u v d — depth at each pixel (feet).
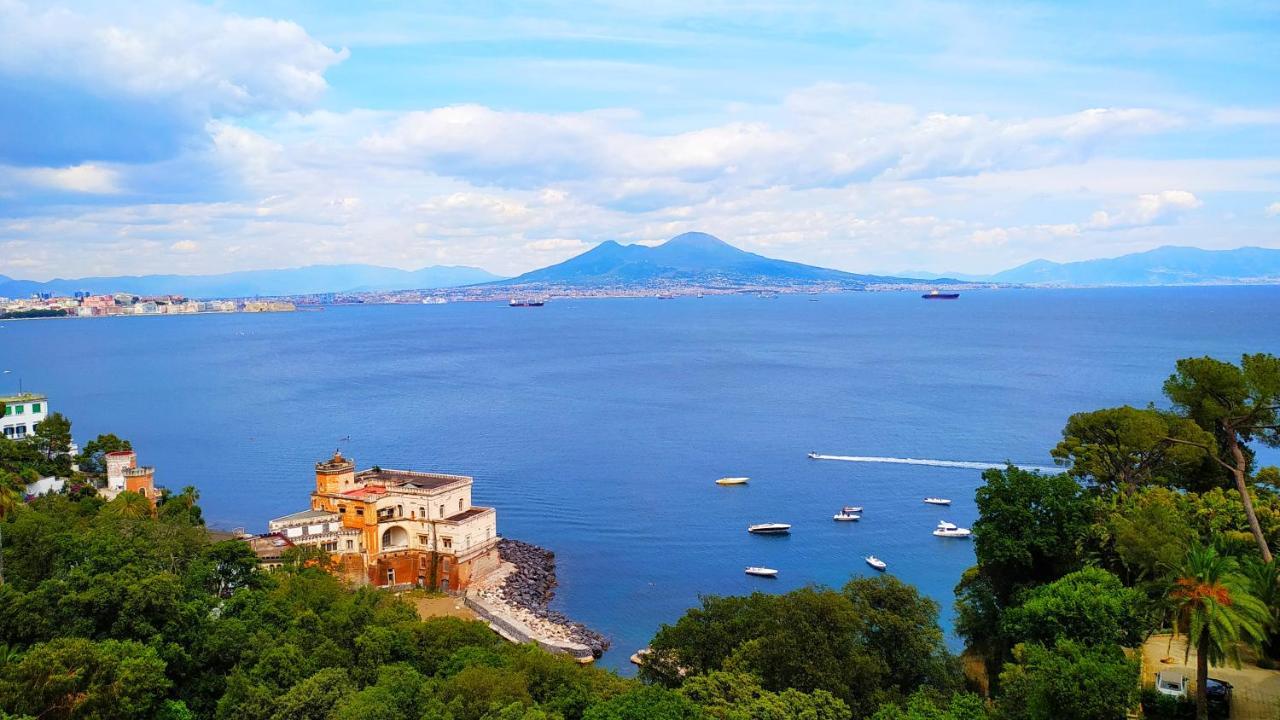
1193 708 206.39
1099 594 234.99
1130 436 327.26
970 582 315.58
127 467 517.55
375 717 196.24
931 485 649.61
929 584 459.32
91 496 462.60
